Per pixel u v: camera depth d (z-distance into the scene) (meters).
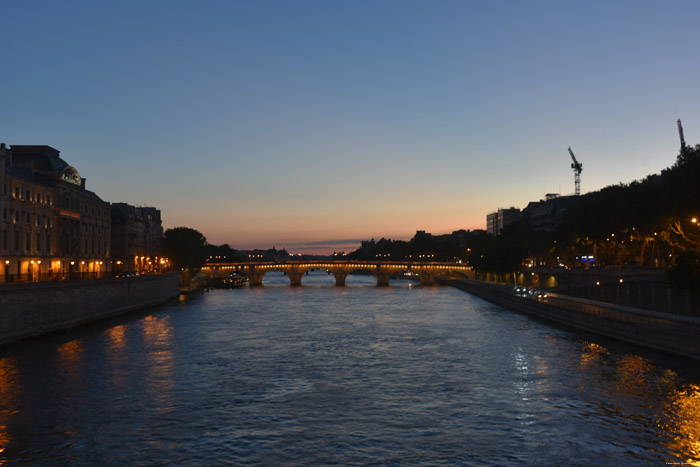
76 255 121.31
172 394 50.00
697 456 35.75
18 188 97.56
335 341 80.19
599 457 35.66
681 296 85.88
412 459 35.66
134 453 36.53
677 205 90.00
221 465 34.84
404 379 55.94
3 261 90.94
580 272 134.75
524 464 34.78
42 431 40.22
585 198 154.00
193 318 109.44
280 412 45.06
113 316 104.38
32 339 75.38
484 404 46.81
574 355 66.38
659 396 48.03
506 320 106.25
